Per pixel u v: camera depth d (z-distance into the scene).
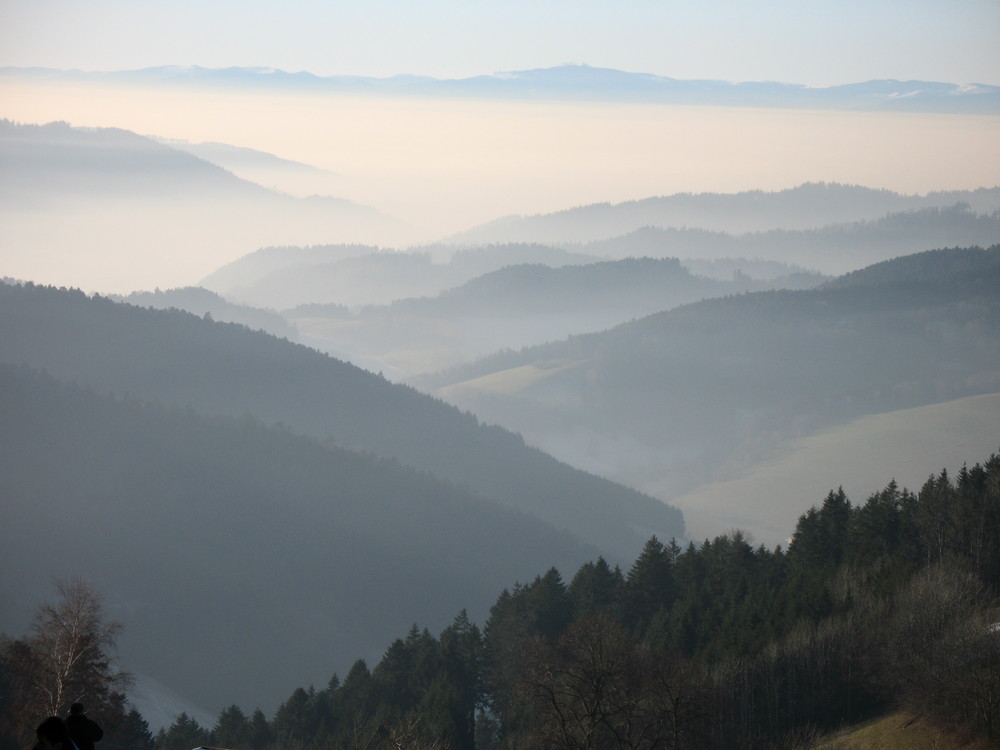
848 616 63.12
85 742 16.50
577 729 49.25
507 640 71.88
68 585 50.22
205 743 70.50
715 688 55.88
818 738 54.72
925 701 52.62
